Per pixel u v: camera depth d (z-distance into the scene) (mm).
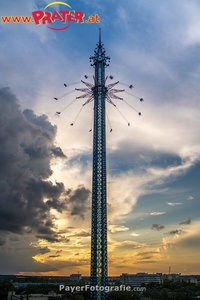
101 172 179625
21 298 182125
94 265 162250
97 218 170250
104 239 166625
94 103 199750
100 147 186000
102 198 173750
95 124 192875
